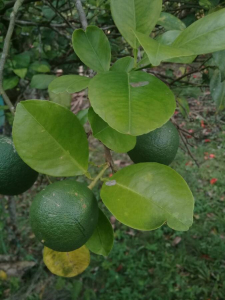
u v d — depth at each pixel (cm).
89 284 78
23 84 49
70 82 20
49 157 19
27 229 92
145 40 16
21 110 18
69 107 33
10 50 45
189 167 108
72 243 18
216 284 76
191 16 40
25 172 23
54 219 18
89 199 18
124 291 75
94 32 21
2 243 78
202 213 94
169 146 24
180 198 17
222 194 100
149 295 74
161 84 17
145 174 18
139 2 21
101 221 20
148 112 16
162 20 28
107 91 16
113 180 19
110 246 20
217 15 18
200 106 120
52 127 18
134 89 17
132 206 17
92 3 41
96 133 19
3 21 45
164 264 80
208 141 116
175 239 87
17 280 73
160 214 17
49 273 79
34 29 53
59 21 55
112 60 47
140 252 85
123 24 21
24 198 102
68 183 18
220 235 88
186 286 76
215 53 25
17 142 18
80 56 21
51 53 50
